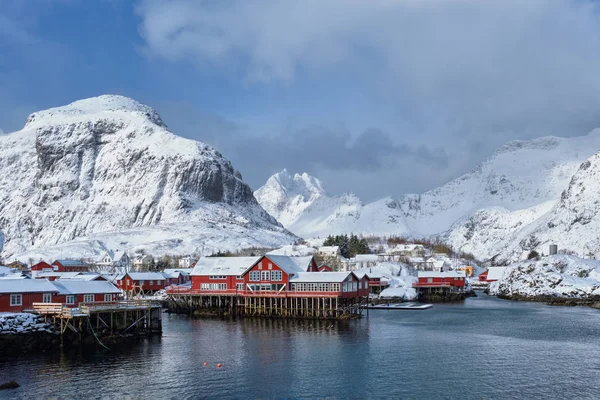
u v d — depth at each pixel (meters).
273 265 122.75
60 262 198.12
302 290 119.62
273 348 83.44
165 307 144.12
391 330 101.06
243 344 86.81
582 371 69.44
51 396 59.28
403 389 61.91
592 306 150.25
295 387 62.69
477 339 91.25
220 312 126.62
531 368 71.00
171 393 60.53
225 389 61.97
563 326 107.06
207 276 131.50
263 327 105.56
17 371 68.69
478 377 66.69
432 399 58.50
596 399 58.34
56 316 83.00
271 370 69.94
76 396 59.31
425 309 142.62
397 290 175.12
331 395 59.91
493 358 76.69
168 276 180.00
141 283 167.88
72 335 84.19
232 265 132.88
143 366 71.81
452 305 156.62
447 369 70.50
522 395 59.75
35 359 75.25
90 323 86.81
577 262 195.50
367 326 106.69
